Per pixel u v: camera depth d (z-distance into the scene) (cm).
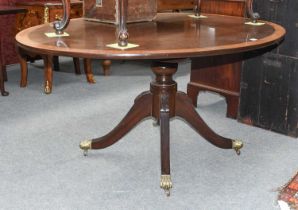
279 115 253
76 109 290
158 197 179
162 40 159
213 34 175
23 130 250
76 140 238
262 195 181
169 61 184
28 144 231
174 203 174
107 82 360
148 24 200
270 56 249
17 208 169
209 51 142
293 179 191
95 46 144
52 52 138
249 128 263
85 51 136
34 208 169
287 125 250
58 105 297
